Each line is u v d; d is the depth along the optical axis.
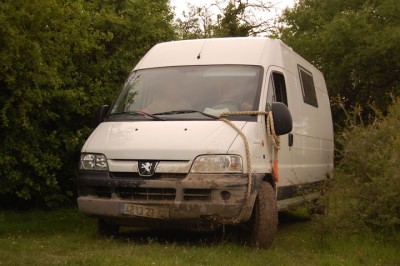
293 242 8.41
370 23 24.50
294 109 9.08
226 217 6.89
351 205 7.98
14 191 10.17
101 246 7.45
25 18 8.04
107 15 11.22
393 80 25.09
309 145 9.91
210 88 7.98
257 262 6.54
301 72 9.98
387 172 7.81
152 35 12.12
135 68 8.84
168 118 7.64
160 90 8.16
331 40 23.31
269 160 7.71
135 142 7.30
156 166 7.06
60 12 8.57
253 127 7.40
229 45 8.55
